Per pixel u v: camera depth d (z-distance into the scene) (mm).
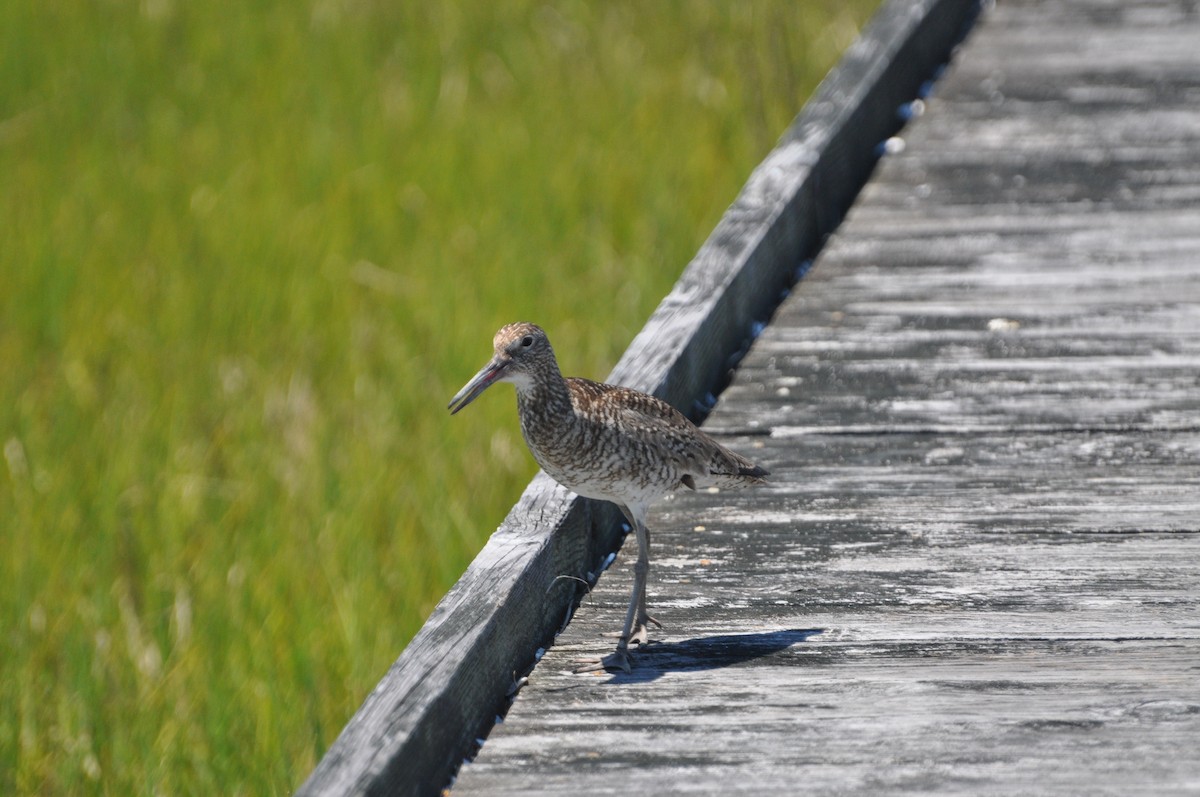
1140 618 7496
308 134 17484
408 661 6531
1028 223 13211
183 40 20359
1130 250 12516
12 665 9453
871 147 15188
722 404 10289
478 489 11211
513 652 7211
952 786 6188
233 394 12375
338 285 14164
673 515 8930
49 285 13875
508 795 6250
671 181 16141
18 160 16953
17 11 21141
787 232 12398
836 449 9641
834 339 11219
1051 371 10547
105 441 11680
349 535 10469
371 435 11812
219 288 13938
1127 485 8984
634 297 13734
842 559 8297
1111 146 14898
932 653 7266
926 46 17469
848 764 6379
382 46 20203
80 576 10156
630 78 18719
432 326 13406
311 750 8750
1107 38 18500
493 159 16625
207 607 9875
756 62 18641
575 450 7309
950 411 10062
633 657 7355
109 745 8938
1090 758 6336
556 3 21188
